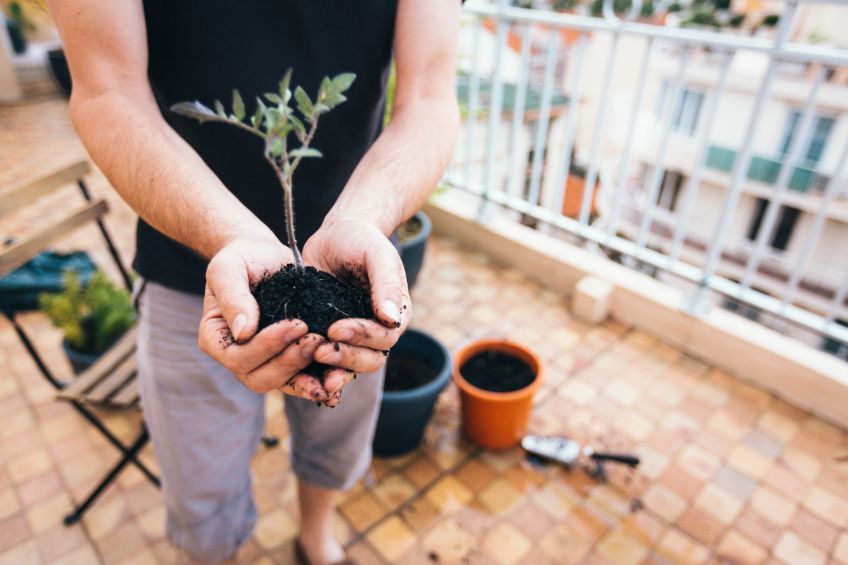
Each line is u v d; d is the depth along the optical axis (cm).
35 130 554
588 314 282
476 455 212
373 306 70
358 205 88
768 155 859
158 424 121
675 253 267
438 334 275
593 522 188
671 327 267
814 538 184
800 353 234
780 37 205
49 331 273
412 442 209
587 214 300
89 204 189
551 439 214
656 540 183
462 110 308
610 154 1055
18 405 232
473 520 189
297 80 102
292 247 81
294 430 148
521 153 793
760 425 226
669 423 226
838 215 807
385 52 109
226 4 93
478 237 343
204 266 110
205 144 105
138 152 83
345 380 69
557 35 280
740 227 930
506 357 223
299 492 161
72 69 88
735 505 194
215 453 125
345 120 110
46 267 290
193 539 134
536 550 179
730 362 251
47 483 199
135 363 179
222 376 118
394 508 192
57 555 176
